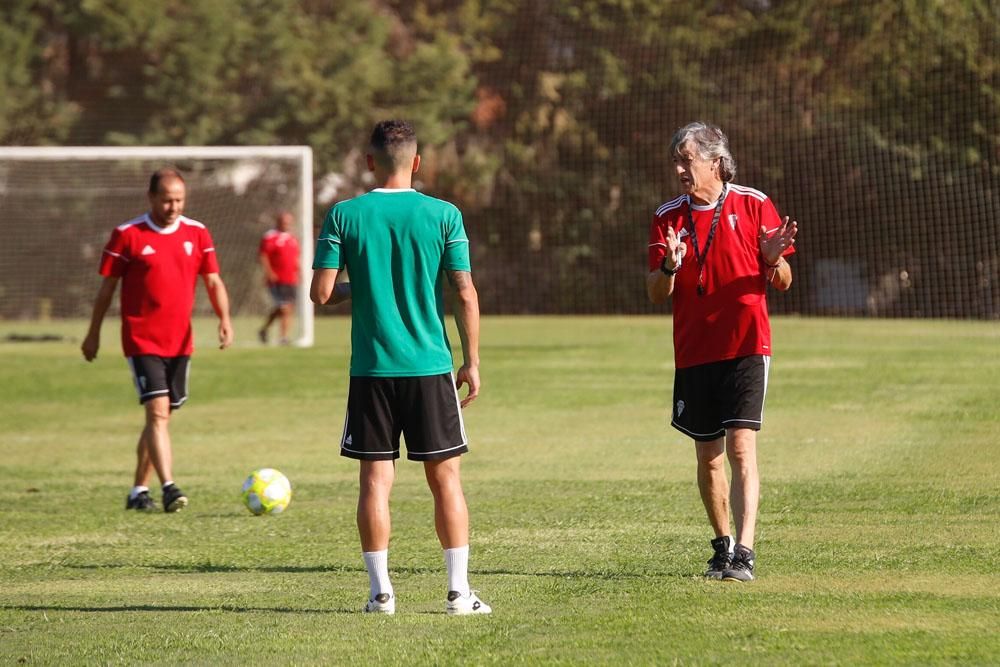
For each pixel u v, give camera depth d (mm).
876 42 132500
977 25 129125
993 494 30406
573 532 26766
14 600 21125
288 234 89875
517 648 17125
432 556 24781
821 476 33656
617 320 118250
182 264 31688
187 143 139750
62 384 64188
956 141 128875
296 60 141750
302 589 21906
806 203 134000
